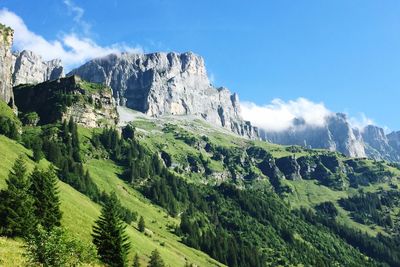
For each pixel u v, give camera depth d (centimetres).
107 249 10038
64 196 16200
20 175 10556
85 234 12488
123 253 10119
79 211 14625
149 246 17650
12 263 6222
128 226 19425
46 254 5309
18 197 9706
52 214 10762
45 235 5378
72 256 5791
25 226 9544
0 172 14100
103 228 10188
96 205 19912
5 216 9488
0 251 6744
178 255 19875
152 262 13862
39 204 10612
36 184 10938
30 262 5372
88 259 6281
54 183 11194
